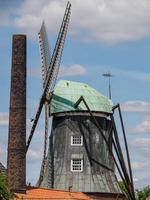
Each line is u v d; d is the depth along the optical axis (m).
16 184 74.62
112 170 84.50
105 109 84.38
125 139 82.19
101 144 83.88
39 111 82.31
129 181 81.62
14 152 75.38
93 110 83.50
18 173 75.00
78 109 83.19
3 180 62.69
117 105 83.94
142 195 109.44
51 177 83.31
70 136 83.44
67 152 83.25
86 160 83.00
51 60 83.19
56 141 84.44
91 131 83.56
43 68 83.75
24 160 75.69
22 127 75.94
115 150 83.44
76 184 82.00
